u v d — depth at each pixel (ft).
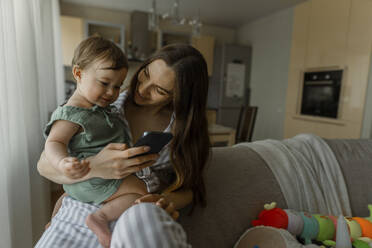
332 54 11.41
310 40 12.51
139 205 1.96
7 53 3.79
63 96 10.84
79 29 14.03
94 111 2.28
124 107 2.88
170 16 10.23
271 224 3.22
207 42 17.28
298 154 4.38
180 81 2.37
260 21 17.04
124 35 15.53
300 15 13.07
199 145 2.73
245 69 18.04
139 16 15.87
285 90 15.05
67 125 2.12
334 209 4.13
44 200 6.14
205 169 3.39
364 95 10.14
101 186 2.16
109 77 2.19
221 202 3.35
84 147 2.24
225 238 3.28
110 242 2.00
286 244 2.70
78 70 2.24
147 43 16.37
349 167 4.73
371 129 10.06
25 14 4.84
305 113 13.03
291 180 3.98
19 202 4.17
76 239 2.12
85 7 15.17
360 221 3.64
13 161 4.09
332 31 11.36
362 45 10.14
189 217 3.07
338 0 11.02
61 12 14.73
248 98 18.34
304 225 3.29
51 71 8.20
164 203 2.20
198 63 2.50
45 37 7.64
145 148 1.97
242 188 3.59
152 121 2.98
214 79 18.30
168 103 2.95
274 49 15.88
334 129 11.41
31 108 5.10
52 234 2.16
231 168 3.67
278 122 15.61
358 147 5.19
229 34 19.71
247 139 11.28
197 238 3.05
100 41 2.28
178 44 2.61
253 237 3.03
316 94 12.35
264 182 3.78
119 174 2.04
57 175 2.17
